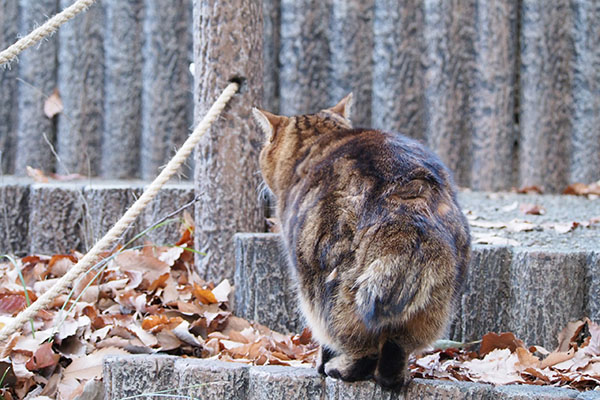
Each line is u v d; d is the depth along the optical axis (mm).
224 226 3824
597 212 4680
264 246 3547
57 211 4484
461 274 2463
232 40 3760
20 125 5891
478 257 3455
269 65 5965
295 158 3092
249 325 3490
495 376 2979
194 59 3898
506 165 5918
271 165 3264
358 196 2357
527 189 5754
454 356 3350
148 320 3236
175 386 2637
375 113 5930
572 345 3312
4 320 3170
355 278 2266
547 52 5848
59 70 5875
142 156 5969
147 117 5898
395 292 2164
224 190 3812
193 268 3939
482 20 5820
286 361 3086
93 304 3459
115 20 5848
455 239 2369
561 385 2896
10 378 2828
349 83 5930
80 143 5887
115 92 5898
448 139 5863
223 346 3227
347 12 5875
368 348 2412
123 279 3660
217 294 3643
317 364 2650
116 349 3039
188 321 3504
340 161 2555
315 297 2408
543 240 3840
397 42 5824
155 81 5863
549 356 3092
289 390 2520
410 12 5840
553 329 3406
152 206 4336
